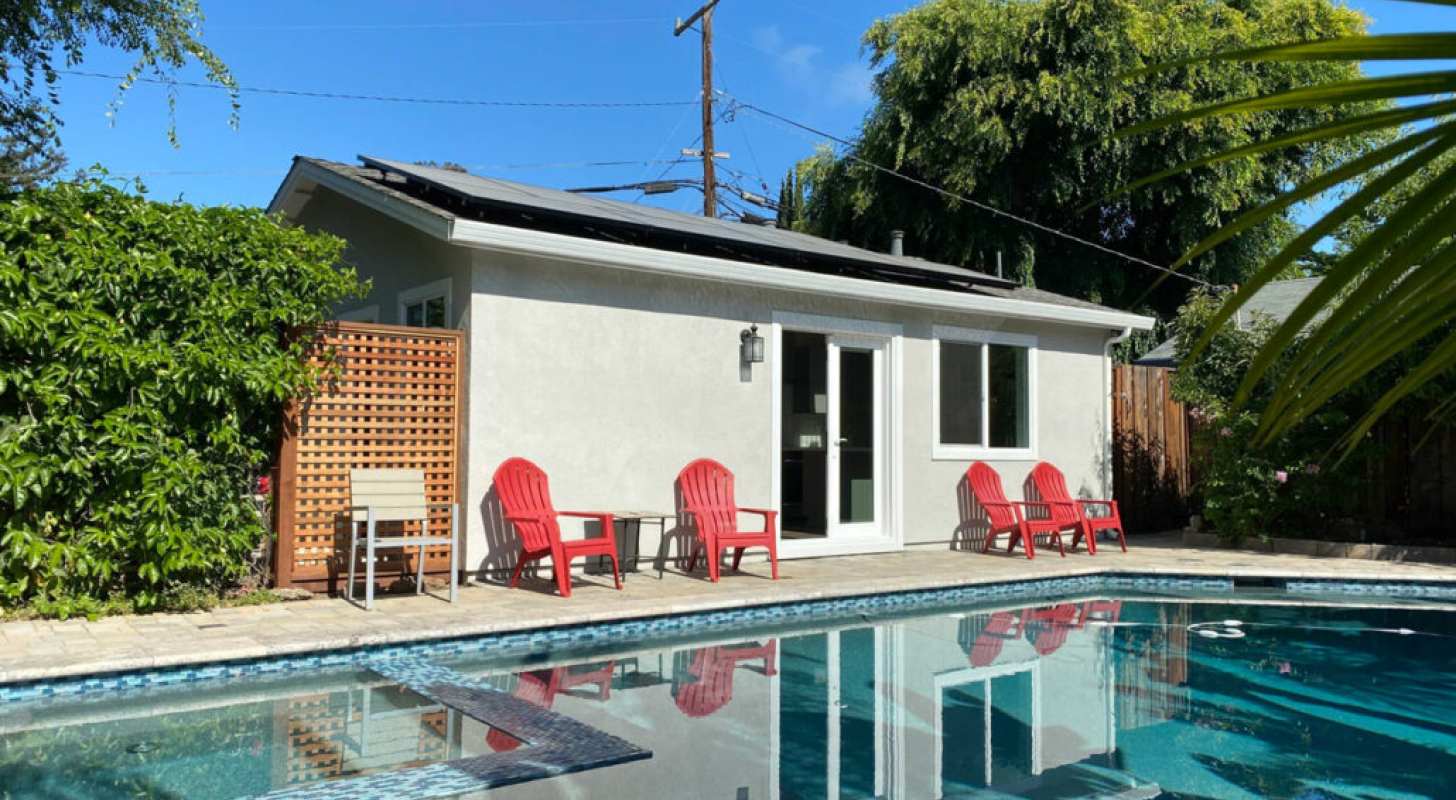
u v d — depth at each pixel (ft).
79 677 15.39
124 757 12.56
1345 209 1.97
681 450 27.91
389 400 23.32
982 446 35.27
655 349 27.40
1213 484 34.58
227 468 21.31
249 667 16.75
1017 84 60.64
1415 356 29.58
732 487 27.78
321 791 11.30
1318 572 28.48
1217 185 59.36
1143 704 16.37
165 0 32.68
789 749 13.52
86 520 19.71
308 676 16.87
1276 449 32.99
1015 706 16.14
